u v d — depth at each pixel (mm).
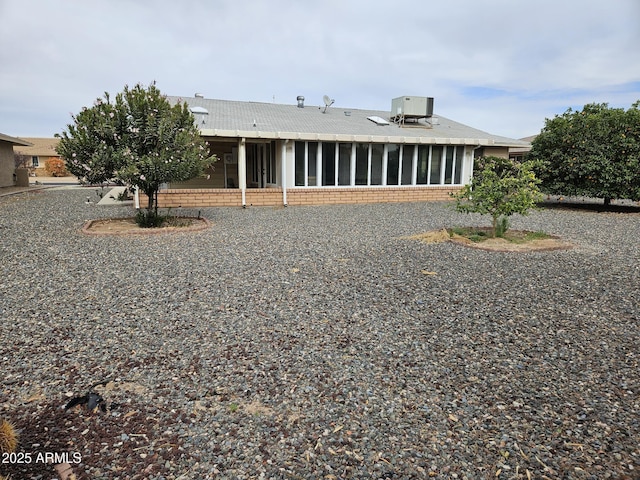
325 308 4277
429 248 7203
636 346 3410
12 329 3650
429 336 3615
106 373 2934
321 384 2824
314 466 2055
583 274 5566
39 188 21297
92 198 15977
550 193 14617
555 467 2049
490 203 7715
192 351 3289
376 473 2008
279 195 14180
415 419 2441
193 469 2020
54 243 7406
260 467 2043
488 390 2758
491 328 3789
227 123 14039
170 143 8859
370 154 15172
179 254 6641
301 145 14258
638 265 6051
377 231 9008
